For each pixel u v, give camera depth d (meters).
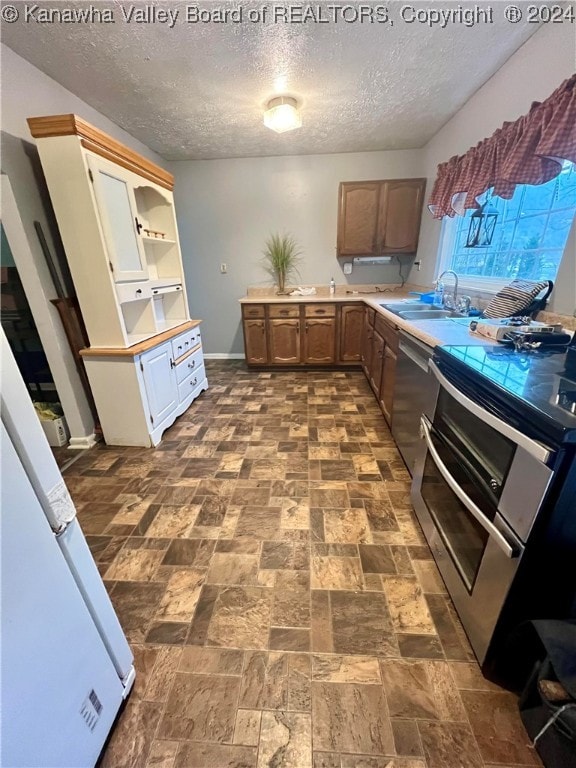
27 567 0.62
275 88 2.21
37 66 1.94
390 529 1.59
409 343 1.87
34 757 0.62
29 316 2.34
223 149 3.43
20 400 0.61
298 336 3.78
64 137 1.73
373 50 1.83
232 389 3.46
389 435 2.45
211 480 2.00
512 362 1.13
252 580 1.35
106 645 0.88
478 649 1.03
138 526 1.65
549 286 1.64
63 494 0.72
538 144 1.44
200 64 1.93
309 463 2.14
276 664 1.06
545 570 0.83
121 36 1.69
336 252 3.96
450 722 0.92
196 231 4.07
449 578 1.24
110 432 2.38
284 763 0.85
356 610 1.22
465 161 2.24
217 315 4.42
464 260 2.78
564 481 0.72
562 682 0.72
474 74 2.08
